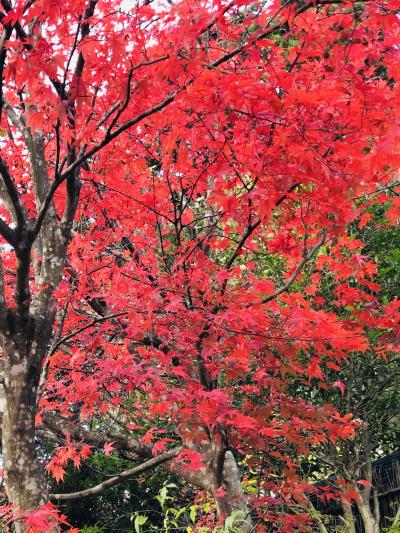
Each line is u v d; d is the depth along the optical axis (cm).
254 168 385
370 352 837
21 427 402
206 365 492
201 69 341
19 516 365
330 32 351
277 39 464
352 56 353
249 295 459
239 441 484
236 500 605
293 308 438
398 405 896
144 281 491
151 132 496
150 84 357
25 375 408
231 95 320
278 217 453
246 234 488
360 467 898
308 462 955
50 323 430
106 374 479
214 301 493
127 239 566
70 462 1173
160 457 642
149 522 1165
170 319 477
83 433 672
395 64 344
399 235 837
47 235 451
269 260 748
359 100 325
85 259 541
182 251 521
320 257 539
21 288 404
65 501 1223
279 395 490
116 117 356
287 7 329
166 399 463
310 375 481
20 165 596
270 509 600
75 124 387
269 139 374
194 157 483
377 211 840
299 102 314
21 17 321
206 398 449
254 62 363
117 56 325
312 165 351
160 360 529
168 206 579
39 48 312
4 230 383
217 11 305
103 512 1241
